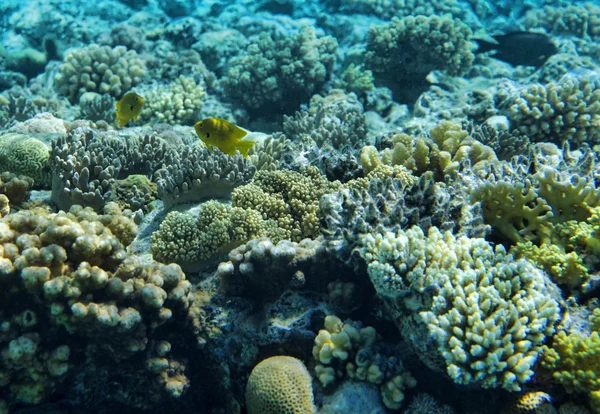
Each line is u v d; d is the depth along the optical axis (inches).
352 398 119.3
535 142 307.9
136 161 217.8
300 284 139.3
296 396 117.6
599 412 99.1
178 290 130.5
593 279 123.7
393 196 140.8
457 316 103.7
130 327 116.7
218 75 545.3
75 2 615.2
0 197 155.1
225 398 148.0
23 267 111.3
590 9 605.3
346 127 368.2
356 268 130.1
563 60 406.6
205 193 192.9
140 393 137.9
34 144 206.5
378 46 487.2
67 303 113.2
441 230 131.3
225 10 624.1
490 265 116.0
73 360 123.6
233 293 146.6
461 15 626.2
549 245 135.0
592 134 301.9
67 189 177.5
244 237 154.7
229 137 156.9
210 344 143.3
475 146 186.4
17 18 600.7
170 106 430.6
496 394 111.1
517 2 665.0
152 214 188.5
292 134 409.7
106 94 414.6
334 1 634.8
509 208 143.3
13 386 118.8
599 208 130.5
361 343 127.0
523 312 106.2
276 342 135.9
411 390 122.4
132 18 604.7
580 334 109.3
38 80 527.5
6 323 112.7
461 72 480.4
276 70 481.4
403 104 478.3
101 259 122.7
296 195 171.6
